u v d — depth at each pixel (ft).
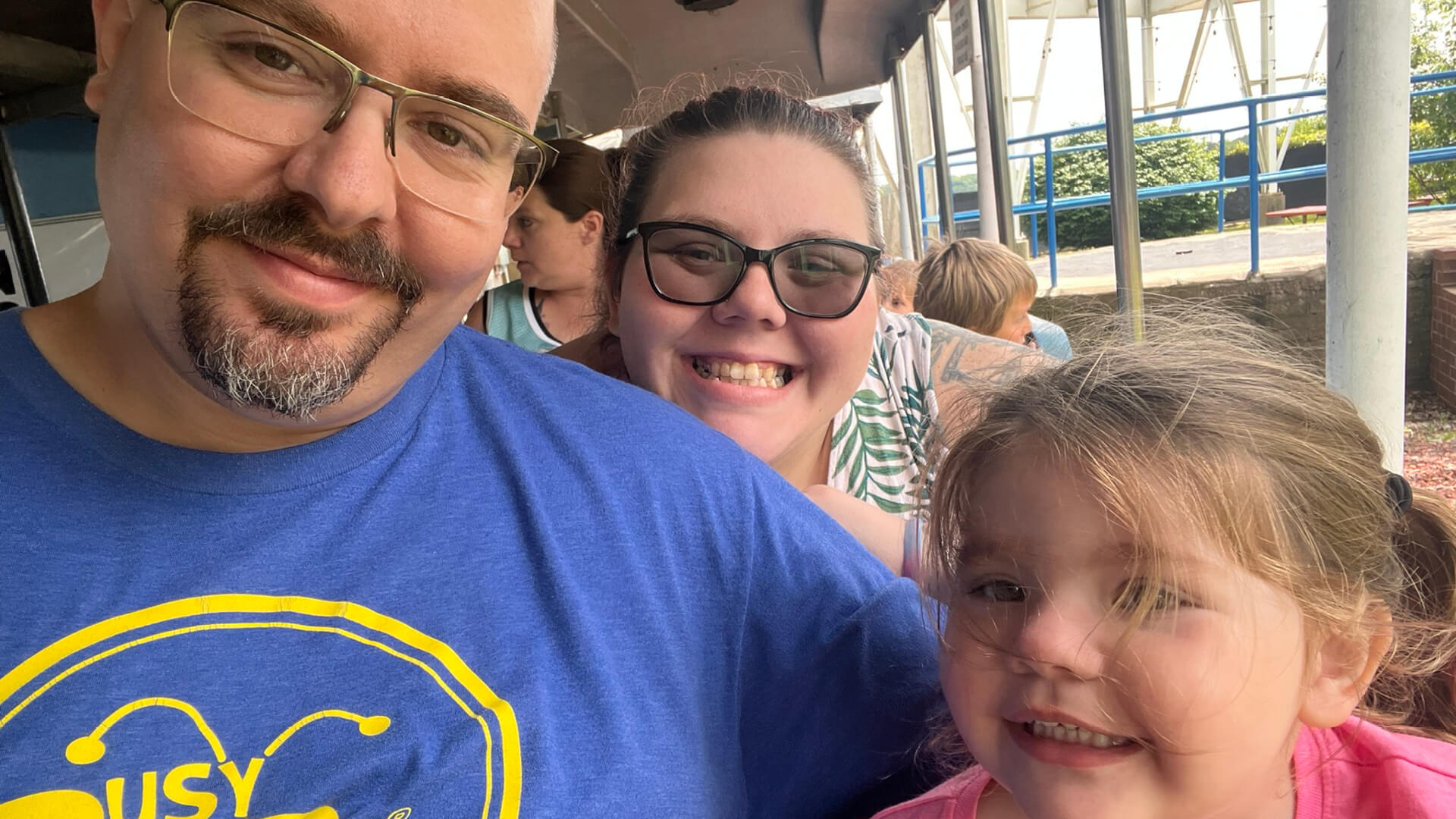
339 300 0.95
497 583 1.10
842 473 1.96
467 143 1.01
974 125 5.52
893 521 1.74
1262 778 0.97
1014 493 1.03
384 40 0.92
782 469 1.90
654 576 1.20
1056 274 8.52
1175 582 0.91
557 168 3.02
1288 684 0.94
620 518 1.20
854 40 7.07
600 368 1.98
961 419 1.27
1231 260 9.25
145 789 0.89
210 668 0.95
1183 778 0.92
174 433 1.01
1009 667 1.00
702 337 1.63
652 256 1.63
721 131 1.59
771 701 1.32
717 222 1.56
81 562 0.94
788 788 1.34
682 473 1.28
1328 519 0.98
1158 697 0.90
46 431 0.98
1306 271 7.19
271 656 0.97
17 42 4.04
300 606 1.01
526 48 1.05
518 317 3.26
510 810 0.99
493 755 1.00
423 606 1.05
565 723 1.07
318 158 0.90
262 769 0.93
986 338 2.05
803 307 1.60
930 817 1.17
